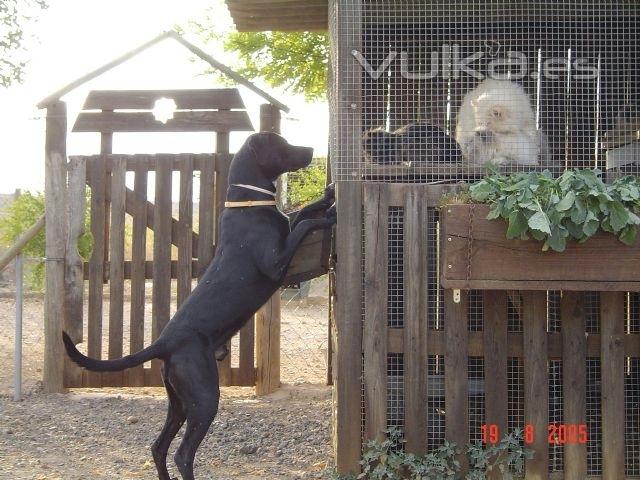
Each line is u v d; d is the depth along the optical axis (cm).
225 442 517
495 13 470
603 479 438
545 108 486
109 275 604
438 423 445
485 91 476
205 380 430
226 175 598
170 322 440
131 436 527
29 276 1180
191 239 600
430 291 450
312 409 575
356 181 443
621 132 472
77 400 589
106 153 606
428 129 466
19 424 540
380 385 440
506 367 438
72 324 603
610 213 417
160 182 601
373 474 433
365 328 441
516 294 447
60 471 471
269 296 452
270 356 607
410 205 441
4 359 700
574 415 438
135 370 599
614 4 461
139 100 603
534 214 415
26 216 993
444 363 439
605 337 438
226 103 602
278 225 451
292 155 456
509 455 436
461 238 424
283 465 485
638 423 446
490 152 470
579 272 423
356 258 443
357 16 446
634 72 477
